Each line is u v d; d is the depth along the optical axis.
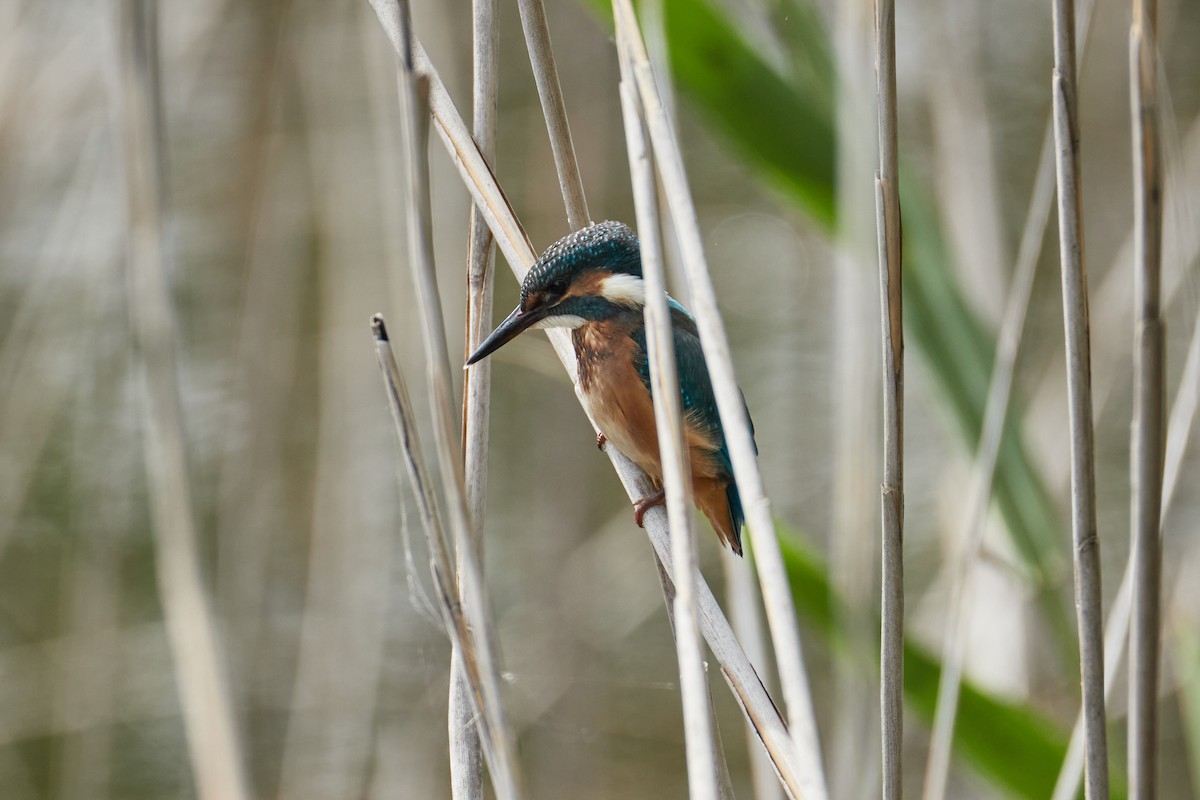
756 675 4.56
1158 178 3.88
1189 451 10.61
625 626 13.36
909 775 11.37
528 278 5.67
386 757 11.38
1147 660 4.06
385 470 12.04
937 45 9.70
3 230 12.20
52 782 11.97
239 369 12.34
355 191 12.30
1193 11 15.65
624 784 12.73
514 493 13.93
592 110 12.52
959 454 8.27
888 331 4.39
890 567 4.51
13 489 12.11
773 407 15.21
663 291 4.13
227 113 13.92
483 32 5.56
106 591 12.36
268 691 11.90
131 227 6.84
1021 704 6.60
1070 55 4.14
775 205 16.03
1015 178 14.54
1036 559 7.09
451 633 4.25
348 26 12.58
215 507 12.65
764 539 3.90
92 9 11.59
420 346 11.59
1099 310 10.13
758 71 6.84
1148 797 4.05
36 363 12.29
